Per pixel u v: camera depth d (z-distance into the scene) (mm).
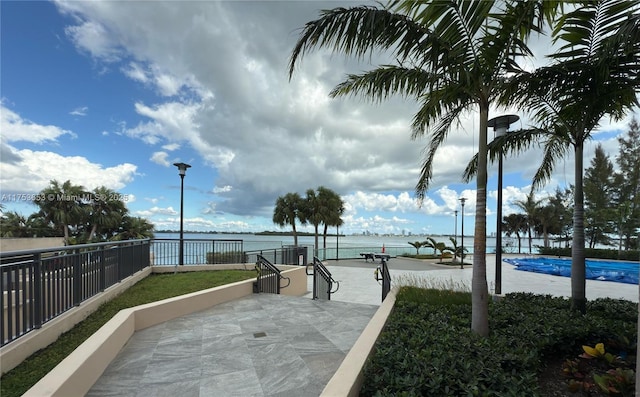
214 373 3031
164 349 3633
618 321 4094
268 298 6496
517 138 5652
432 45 3334
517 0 3170
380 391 2035
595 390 2568
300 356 3469
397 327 3629
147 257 8141
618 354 3307
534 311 4543
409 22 3227
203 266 9164
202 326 4539
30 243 16438
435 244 21594
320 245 28875
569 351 3381
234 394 2637
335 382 2146
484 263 3635
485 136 3771
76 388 2438
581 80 4305
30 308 3232
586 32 3967
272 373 3041
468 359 2533
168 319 4820
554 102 4918
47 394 2062
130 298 5461
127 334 3881
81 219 23797
